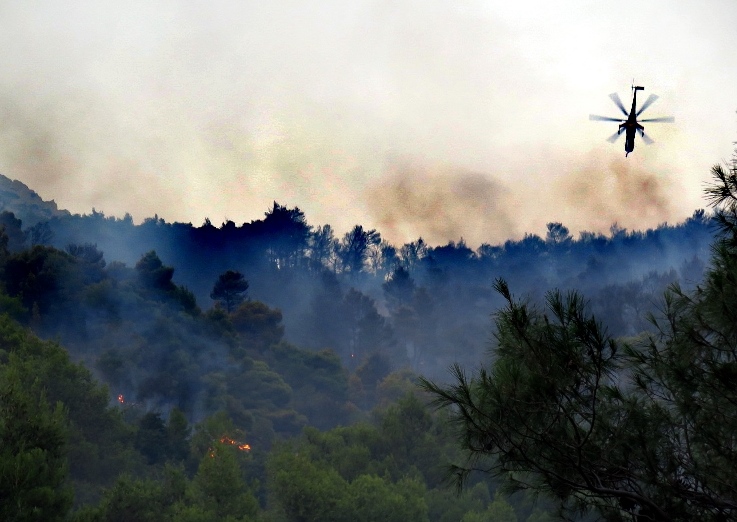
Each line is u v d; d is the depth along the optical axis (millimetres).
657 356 9094
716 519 8656
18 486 28141
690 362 8891
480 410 8984
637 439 8961
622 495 8891
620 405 9070
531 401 8781
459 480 9469
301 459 46531
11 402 31234
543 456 9117
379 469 54562
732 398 8695
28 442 30750
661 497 9016
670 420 9078
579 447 8844
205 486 42344
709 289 9070
